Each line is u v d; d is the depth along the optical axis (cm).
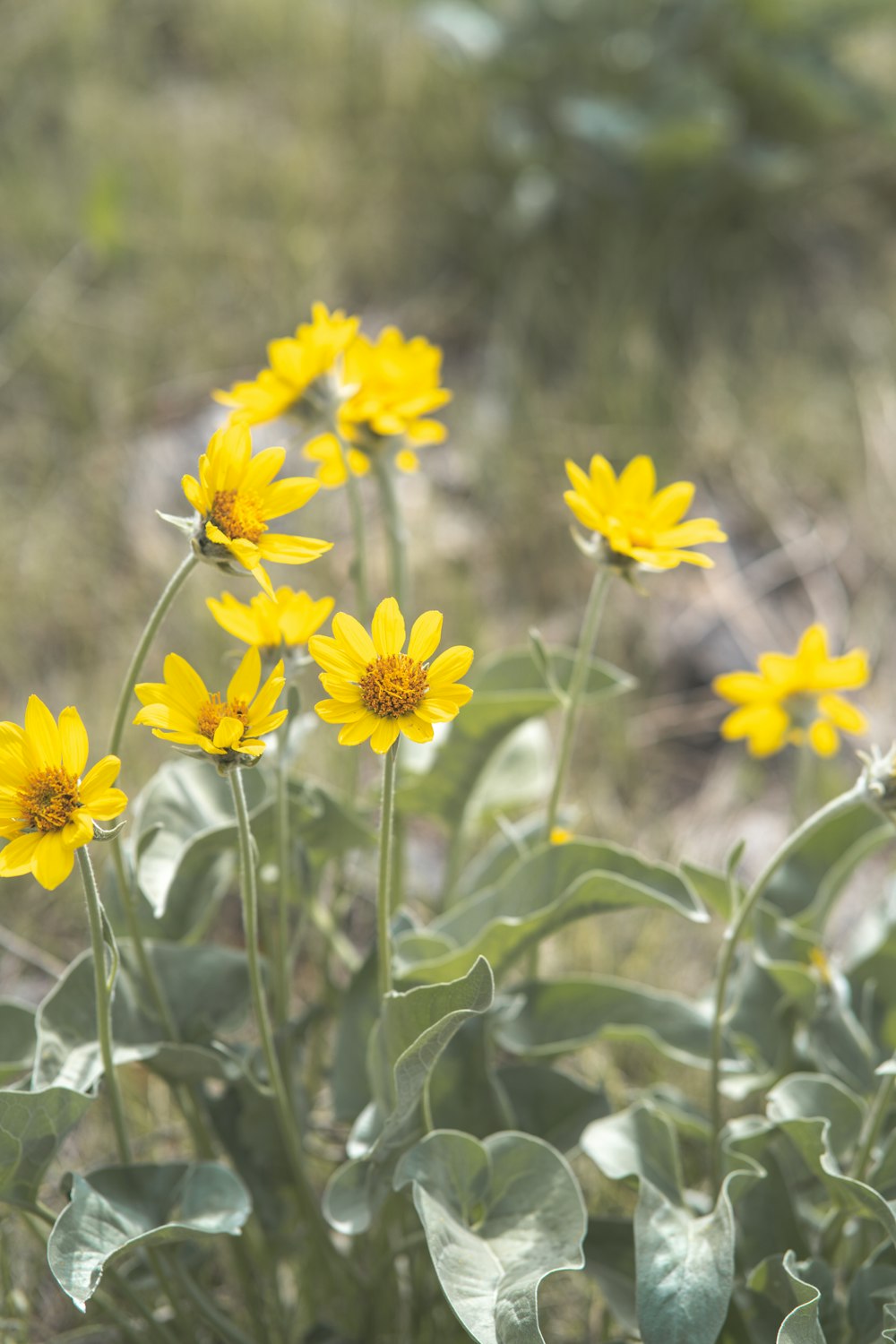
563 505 425
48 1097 181
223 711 168
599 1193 252
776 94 555
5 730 162
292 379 218
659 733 380
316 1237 225
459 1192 191
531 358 477
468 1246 183
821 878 266
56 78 575
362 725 164
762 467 441
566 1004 241
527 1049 234
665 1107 247
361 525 233
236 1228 183
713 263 519
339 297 501
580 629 398
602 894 208
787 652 397
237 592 390
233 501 175
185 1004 222
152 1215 195
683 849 345
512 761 296
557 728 371
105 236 489
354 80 581
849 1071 234
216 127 559
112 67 586
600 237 522
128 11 622
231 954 227
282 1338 231
